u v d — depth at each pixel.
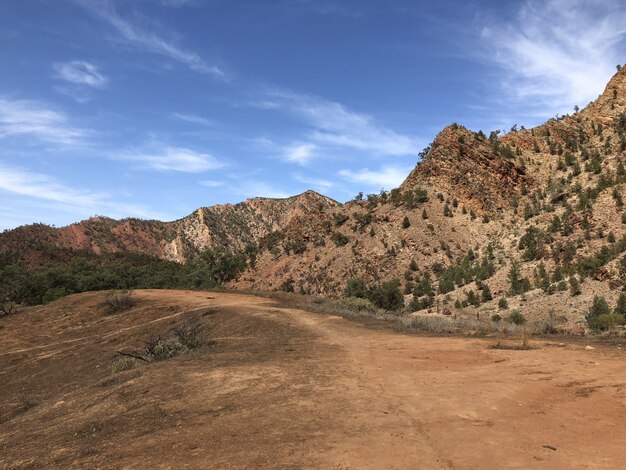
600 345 14.43
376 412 7.79
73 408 10.27
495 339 17.08
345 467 5.42
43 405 12.26
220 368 12.14
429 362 12.75
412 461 5.60
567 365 11.20
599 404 7.89
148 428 7.44
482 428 6.81
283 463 5.56
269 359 13.63
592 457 5.68
